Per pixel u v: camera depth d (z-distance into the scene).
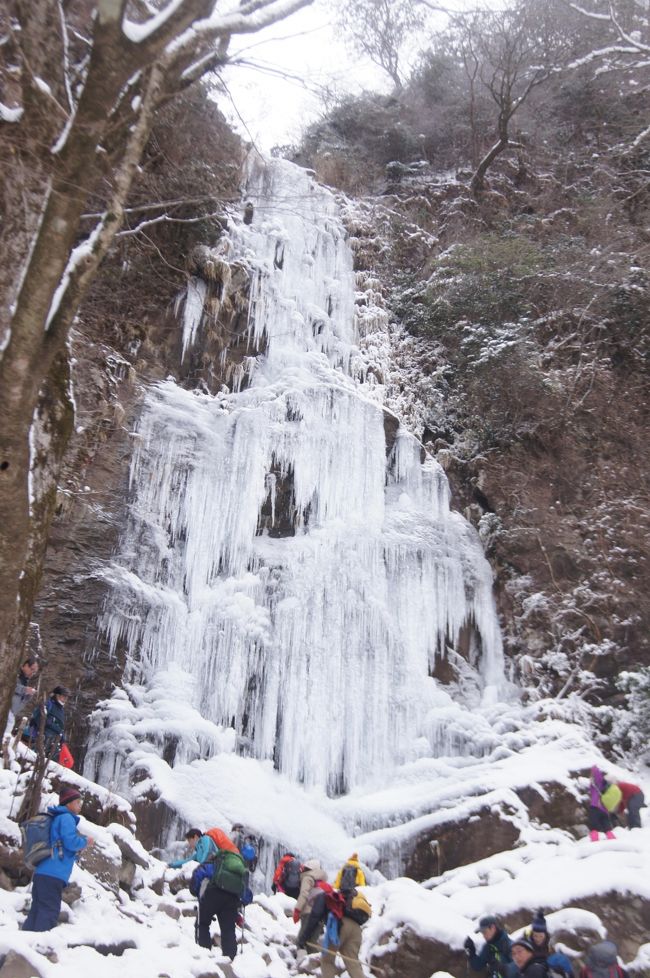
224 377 16.78
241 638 13.09
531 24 25.28
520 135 26.09
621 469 17.58
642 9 26.31
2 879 6.50
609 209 22.22
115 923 6.39
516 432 18.19
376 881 10.73
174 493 14.29
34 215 7.06
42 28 6.82
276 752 12.85
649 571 15.77
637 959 7.54
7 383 5.91
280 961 7.70
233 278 17.44
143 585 13.02
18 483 5.96
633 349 19.47
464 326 19.75
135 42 6.02
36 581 6.69
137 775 11.07
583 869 8.50
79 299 6.34
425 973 7.42
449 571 15.43
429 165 26.55
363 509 15.50
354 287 20.75
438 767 12.71
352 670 13.59
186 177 16.59
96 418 13.85
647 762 13.28
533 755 12.28
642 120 25.03
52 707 9.37
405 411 18.36
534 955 6.60
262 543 14.52
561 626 15.23
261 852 10.98
